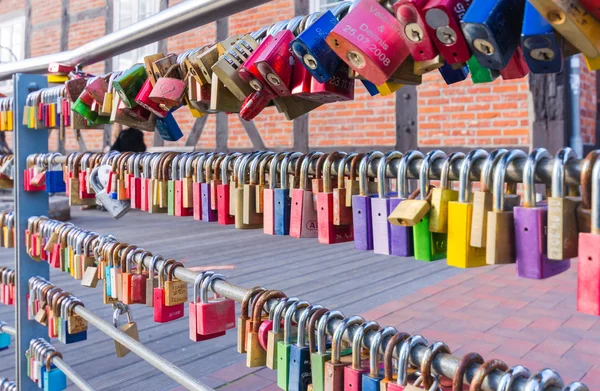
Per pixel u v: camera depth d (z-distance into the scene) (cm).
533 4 66
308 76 105
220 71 112
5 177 257
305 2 916
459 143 780
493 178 83
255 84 111
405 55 84
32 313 236
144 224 929
